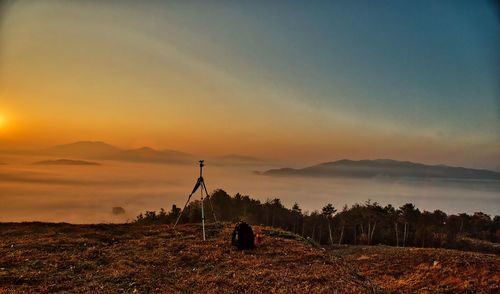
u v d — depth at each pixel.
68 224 23.20
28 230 21.19
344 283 14.45
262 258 17.03
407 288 28.67
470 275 28.33
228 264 16.08
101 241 19.45
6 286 12.91
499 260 30.97
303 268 15.86
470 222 94.56
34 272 14.28
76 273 14.62
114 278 14.16
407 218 82.56
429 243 77.56
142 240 19.75
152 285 13.73
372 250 45.22
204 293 13.14
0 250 16.81
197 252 17.64
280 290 13.34
